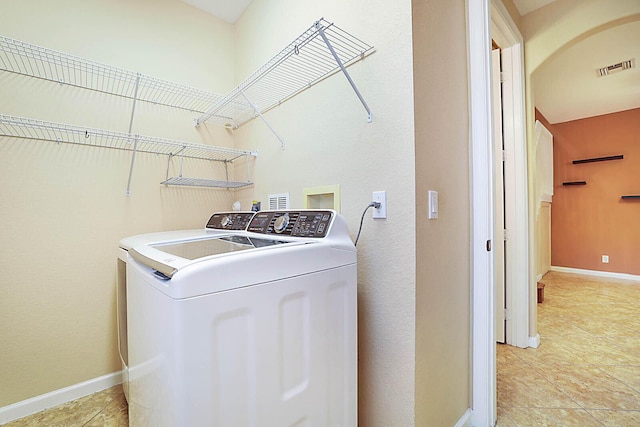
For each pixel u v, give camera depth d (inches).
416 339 41.1
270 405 29.5
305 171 61.7
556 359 77.9
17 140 57.9
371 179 46.9
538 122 158.7
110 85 69.3
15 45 53.3
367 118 47.5
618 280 163.8
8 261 56.8
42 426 54.4
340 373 38.2
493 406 53.6
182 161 81.5
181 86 73.9
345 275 39.0
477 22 53.4
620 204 169.8
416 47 41.4
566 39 80.7
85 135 64.9
